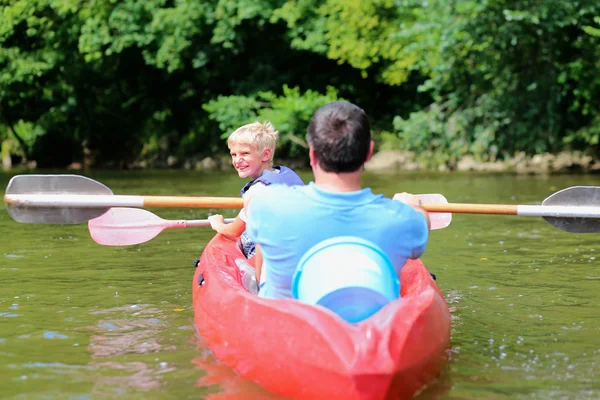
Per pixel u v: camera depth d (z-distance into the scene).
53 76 25.52
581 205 4.85
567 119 18.72
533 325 4.16
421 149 18.34
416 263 4.29
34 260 6.39
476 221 9.39
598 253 6.71
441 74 17.22
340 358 2.73
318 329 2.86
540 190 13.48
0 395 3.02
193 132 25.67
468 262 6.27
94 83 26.33
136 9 22.92
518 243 7.39
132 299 4.85
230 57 24.70
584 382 3.16
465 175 18.50
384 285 3.06
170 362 3.44
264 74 24.66
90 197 4.71
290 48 24.78
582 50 17.34
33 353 3.61
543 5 15.31
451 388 3.07
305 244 3.12
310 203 3.12
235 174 20.11
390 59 23.02
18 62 23.44
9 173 21.91
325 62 25.25
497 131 17.41
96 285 5.30
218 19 23.22
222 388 3.07
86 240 7.63
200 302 4.10
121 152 26.81
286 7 22.31
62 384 3.15
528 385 3.12
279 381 2.96
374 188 14.45
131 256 6.63
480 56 16.67
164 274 5.74
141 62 25.94
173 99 26.53
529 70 17.23
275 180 4.35
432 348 3.08
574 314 4.43
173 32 23.20
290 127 22.00
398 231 3.16
